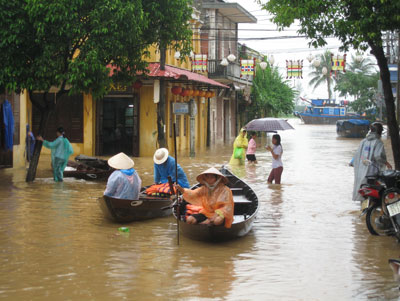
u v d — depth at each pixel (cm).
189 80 2367
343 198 1309
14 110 1872
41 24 1332
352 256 786
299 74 2508
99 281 664
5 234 918
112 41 1420
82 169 1686
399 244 856
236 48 4153
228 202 854
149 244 855
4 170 1820
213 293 620
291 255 793
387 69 1276
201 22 3409
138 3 1466
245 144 2131
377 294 616
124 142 2583
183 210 975
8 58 1354
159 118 2245
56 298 602
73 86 1427
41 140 1574
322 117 8650
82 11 1420
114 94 2472
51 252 802
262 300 596
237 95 4369
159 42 1714
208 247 840
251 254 798
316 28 1234
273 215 1096
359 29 1151
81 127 2508
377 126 1091
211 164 2159
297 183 1581
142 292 623
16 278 675
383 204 876
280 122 1645
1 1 1313
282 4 1267
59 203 1220
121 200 971
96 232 938
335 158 2447
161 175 1115
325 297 607
